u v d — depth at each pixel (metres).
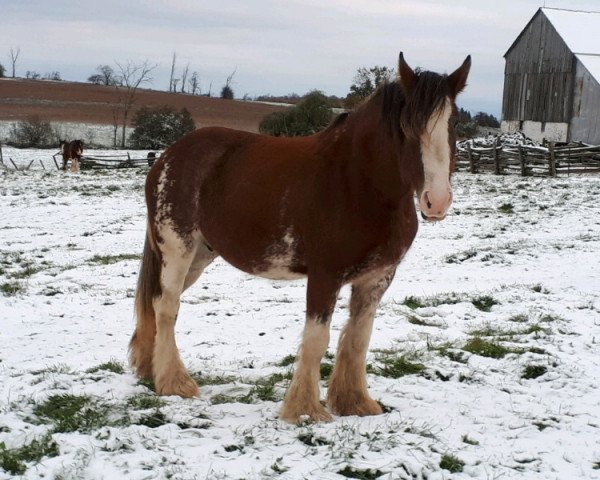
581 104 37.09
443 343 6.85
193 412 4.80
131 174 31.06
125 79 64.88
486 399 5.20
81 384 5.45
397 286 9.82
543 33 39.50
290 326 7.73
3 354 6.74
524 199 18.64
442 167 3.99
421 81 4.07
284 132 27.03
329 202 4.54
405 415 4.82
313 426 4.50
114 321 8.23
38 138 48.81
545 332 7.03
